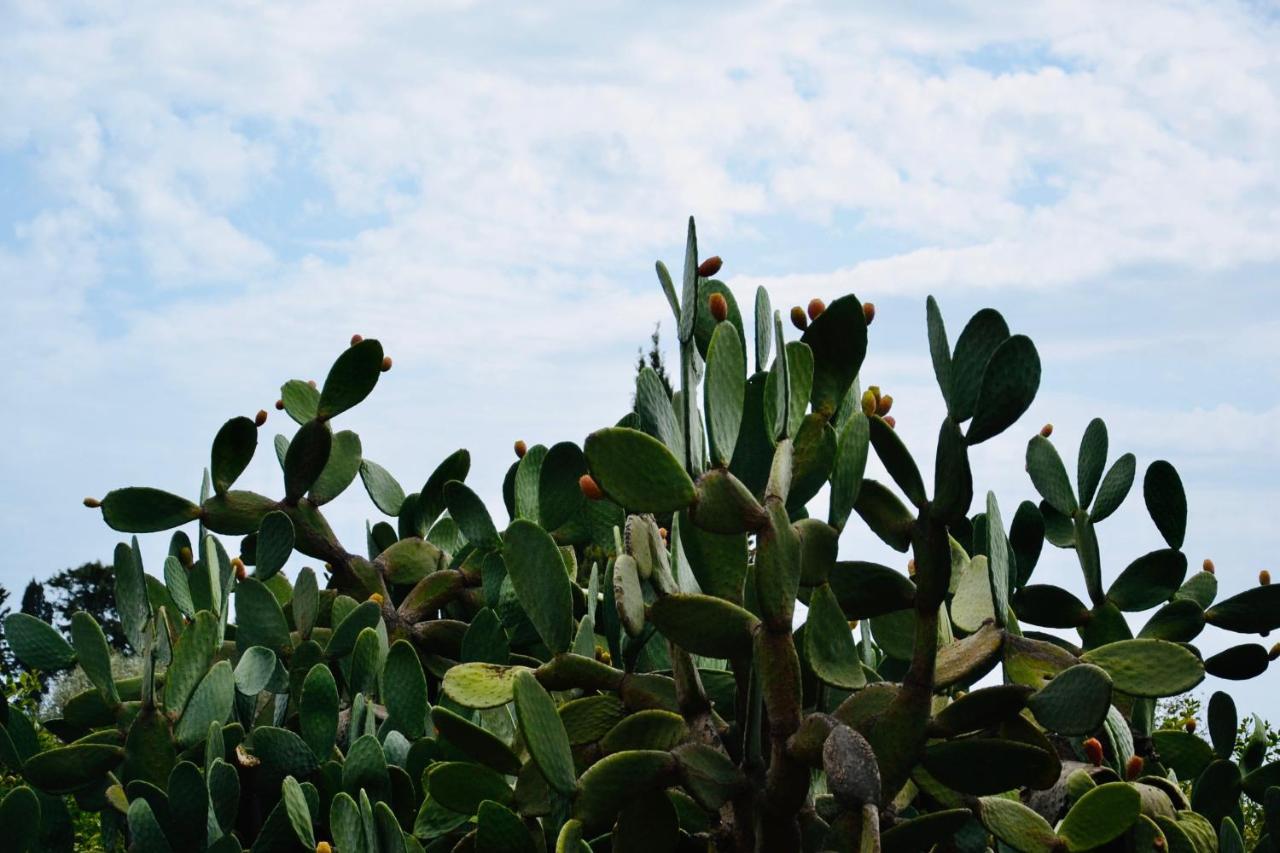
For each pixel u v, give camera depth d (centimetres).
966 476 175
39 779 261
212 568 314
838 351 208
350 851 200
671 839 182
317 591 300
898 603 206
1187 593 306
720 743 192
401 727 246
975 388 176
